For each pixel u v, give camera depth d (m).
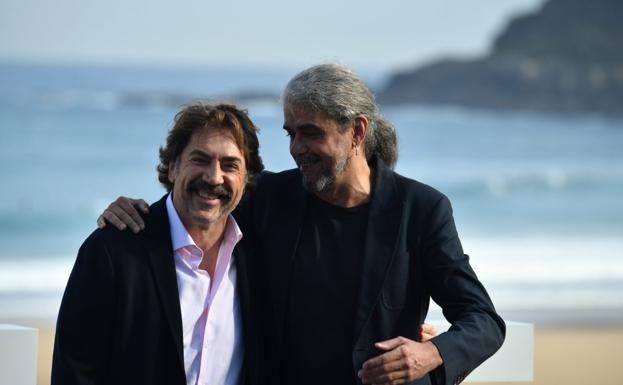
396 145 4.21
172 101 60.81
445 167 44.59
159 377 3.71
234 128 3.76
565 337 13.13
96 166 33.78
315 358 3.88
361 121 3.92
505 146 51.00
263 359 3.91
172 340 3.71
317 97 3.79
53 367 3.75
